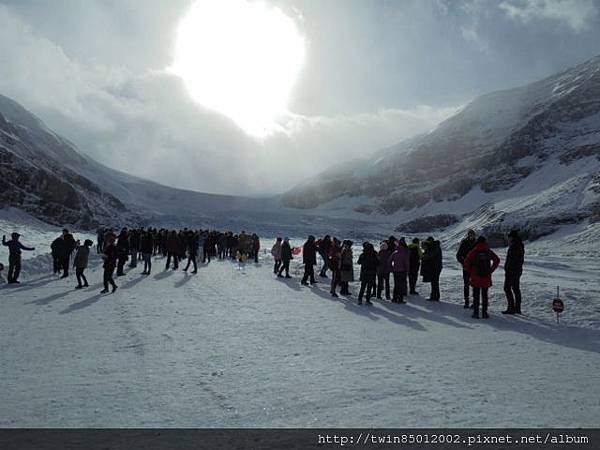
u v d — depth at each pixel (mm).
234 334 9297
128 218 107312
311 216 162500
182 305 12766
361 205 177750
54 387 6016
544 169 122188
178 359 7410
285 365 7148
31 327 9617
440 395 5836
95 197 102875
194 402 5535
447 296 14898
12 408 5297
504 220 70438
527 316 11734
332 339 9016
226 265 27500
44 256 23094
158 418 5066
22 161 74750
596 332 9883
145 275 20516
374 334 9570
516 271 11992
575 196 71938
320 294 15727
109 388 6000
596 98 156750
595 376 6699
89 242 16156
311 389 6031
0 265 17031
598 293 12992
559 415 5188
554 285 14938
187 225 113625
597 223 59000
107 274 14984
